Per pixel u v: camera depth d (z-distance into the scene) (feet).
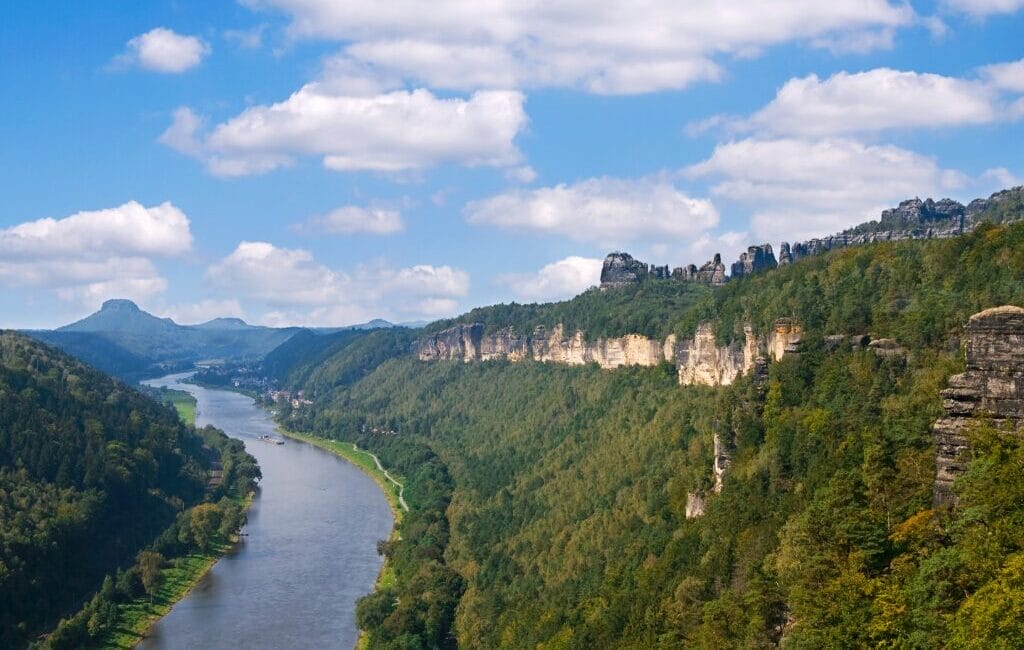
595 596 606.14
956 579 336.90
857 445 481.46
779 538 453.17
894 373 553.23
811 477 484.33
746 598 428.15
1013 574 302.45
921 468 426.92
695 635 453.99
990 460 344.49
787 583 407.03
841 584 367.04
